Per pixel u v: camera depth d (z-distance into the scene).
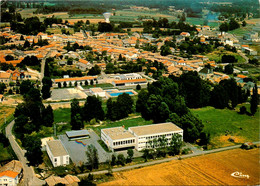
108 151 185.00
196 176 162.25
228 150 192.75
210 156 184.38
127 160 173.75
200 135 199.50
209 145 198.88
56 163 166.25
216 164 174.75
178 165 173.12
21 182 151.75
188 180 158.12
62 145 179.62
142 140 188.38
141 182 154.62
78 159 174.00
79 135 199.38
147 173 163.62
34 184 148.88
